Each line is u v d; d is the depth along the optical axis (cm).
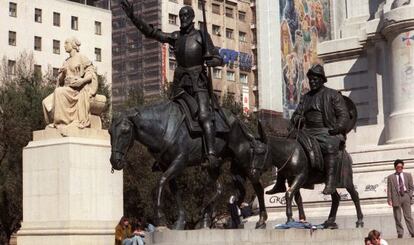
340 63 2091
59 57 6444
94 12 6750
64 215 1697
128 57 7050
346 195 1709
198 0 7388
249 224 1708
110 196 1772
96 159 1755
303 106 1298
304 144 1223
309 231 1145
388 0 1981
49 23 6397
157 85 6838
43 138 1783
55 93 1762
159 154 1095
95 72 1817
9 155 3030
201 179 3033
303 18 8362
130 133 1069
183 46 1135
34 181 1758
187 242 1000
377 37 1986
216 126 1122
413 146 1723
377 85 1980
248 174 1161
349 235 1231
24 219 1767
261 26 7906
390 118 1853
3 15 6062
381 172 1720
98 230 1714
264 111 7781
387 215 1574
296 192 1207
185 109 1109
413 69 1825
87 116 1781
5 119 3062
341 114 1262
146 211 3184
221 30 7644
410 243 1277
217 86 7462
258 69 7894
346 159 1273
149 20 6950
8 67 5066
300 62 8294
